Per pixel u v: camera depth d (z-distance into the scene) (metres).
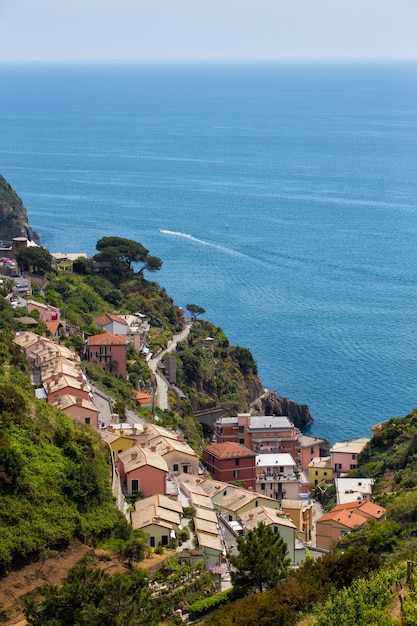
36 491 143.62
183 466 184.12
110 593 116.50
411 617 110.88
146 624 115.81
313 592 127.94
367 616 114.12
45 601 117.12
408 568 124.62
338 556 138.50
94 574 120.38
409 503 182.50
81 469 150.12
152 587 133.25
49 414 173.88
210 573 141.38
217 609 129.75
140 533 145.62
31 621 115.75
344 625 114.44
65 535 137.88
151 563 139.50
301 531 185.88
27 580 130.00
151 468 162.38
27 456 151.12
